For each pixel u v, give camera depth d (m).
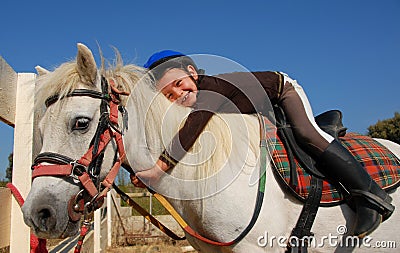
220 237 1.72
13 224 2.08
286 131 1.85
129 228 7.57
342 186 1.81
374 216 1.73
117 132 1.69
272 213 1.74
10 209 2.08
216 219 1.70
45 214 1.54
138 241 7.07
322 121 2.08
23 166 2.10
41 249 2.11
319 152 1.78
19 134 2.11
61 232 1.56
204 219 1.73
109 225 6.56
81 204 1.61
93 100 1.66
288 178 1.78
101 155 1.65
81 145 1.62
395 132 15.13
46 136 1.61
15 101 2.12
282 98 1.87
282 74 1.89
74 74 1.68
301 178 1.79
